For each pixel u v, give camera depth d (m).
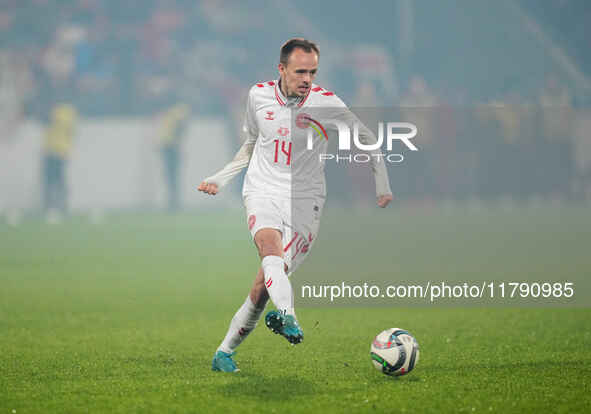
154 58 123.62
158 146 100.38
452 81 121.94
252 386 16.08
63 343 21.62
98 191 106.50
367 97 89.69
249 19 133.38
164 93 118.81
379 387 15.94
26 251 50.09
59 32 125.94
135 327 24.44
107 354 19.98
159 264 43.41
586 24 126.00
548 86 95.81
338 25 134.00
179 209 99.75
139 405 14.54
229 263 43.97
